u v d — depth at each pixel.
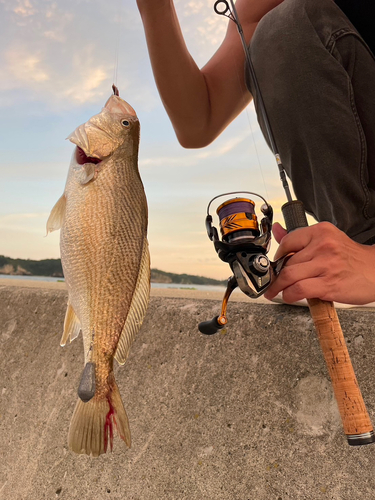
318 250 0.45
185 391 0.60
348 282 0.44
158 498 0.54
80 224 0.46
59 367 0.73
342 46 0.58
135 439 0.60
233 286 0.46
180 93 0.81
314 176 0.62
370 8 0.65
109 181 0.48
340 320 0.55
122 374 0.67
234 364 0.59
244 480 0.51
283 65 0.61
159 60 0.77
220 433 0.55
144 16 0.73
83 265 0.46
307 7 0.60
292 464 0.49
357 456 0.47
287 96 0.61
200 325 0.47
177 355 0.64
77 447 0.40
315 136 0.60
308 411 0.51
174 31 0.74
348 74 0.59
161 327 0.68
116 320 0.46
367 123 0.59
